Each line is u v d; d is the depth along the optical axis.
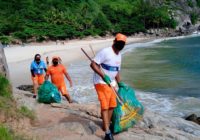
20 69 30.08
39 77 11.86
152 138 6.31
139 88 20.73
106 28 99.81
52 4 97.50
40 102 9.04
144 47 64.38
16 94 9.40
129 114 6.38
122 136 6.21
